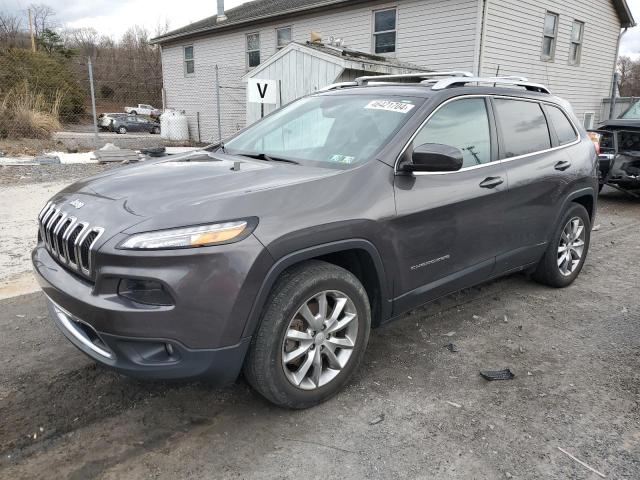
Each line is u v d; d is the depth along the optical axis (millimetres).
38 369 3240
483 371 3305
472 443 2615
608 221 7820
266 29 19141
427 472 2408
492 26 13453
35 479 2320
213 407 2887
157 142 20844
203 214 2445
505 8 13750
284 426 2729
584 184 4668
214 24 21375
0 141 15789
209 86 22500
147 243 2320
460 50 13523
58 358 3379
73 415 2787
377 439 2635
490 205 3656
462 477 2381
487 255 3770
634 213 8391
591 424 2791
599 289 4848
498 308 4344
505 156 3889
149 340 2350
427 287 3363
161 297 2346
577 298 4605
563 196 4426
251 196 2592
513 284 4914
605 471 2438
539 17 15055
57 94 19625
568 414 2877
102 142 18281
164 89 25375
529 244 4191
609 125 8664
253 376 2643
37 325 3848
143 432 2660
